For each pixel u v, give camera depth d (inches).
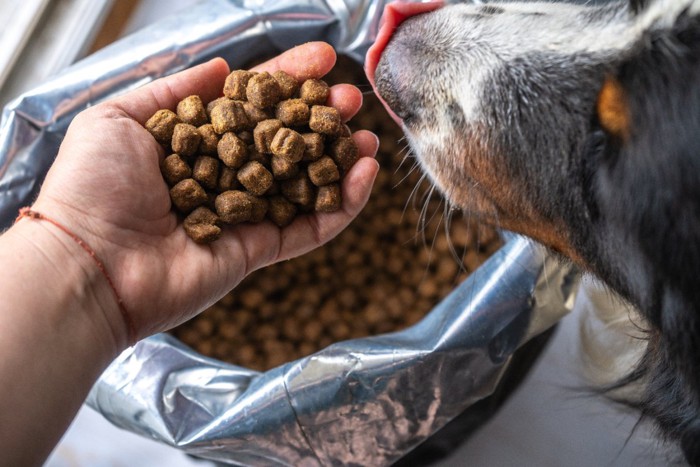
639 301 14.1
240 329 19.8
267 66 16.5
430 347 15.9
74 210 14.1
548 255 16.1
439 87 14.8
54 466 19.4
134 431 16.8
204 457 17.2
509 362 16.7
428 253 20.1
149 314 14.7
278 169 15.2
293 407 16.0
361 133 16.5
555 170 14.1
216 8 18.2
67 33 21.2
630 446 18.3
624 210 13.3
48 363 13.4
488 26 14.7
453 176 15.4
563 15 14.5
